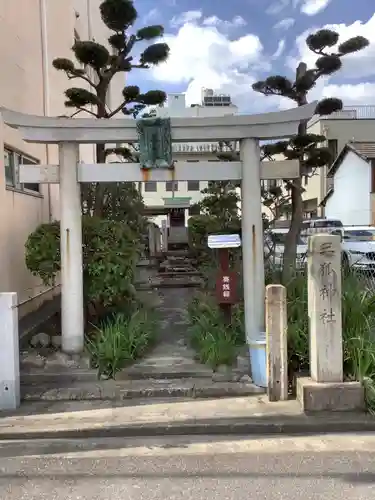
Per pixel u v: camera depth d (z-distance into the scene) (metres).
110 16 7.67
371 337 4.92
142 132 5.82
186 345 6.59
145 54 7.98
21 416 4.68
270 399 4.91
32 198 8.45
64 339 5.95
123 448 4.07
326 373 4.62
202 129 5.91
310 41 8.23
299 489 3.32
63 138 5.82
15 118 5.71
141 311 7.14
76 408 4.87
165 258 16.89
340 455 3.86
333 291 4.59
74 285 5.93
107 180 5.92
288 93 8.57
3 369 4.85
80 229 5.95
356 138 27.44
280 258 9.71
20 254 7.66
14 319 4.88
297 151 8.73
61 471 3.65
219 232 10.70
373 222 22.73
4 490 3.38
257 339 5.27
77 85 12.58
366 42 8.01
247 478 3.49
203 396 5.13
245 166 5.96
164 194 31.31
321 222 18.25
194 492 3.30
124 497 3.26
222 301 6.39
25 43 8.18
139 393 5.14
